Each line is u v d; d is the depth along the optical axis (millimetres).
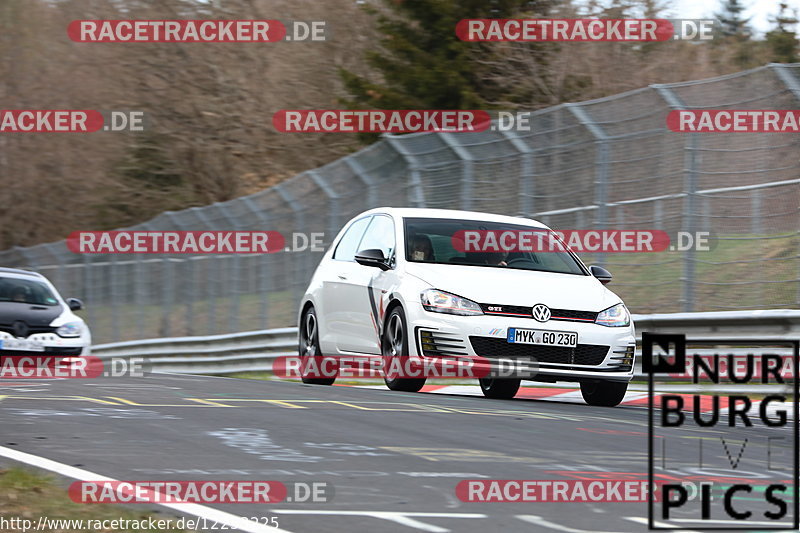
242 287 73438
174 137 134125
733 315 38562
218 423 25734
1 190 143750
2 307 53812
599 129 49312
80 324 55094
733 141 45500
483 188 54000
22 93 138625
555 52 100312
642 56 100438
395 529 15023
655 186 47438
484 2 104438
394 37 108250
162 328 85438
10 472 17750
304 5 128125
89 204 142500
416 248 37312
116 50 133375
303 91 128875
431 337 34375
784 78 43688
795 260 43031
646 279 49281
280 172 130250
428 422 26938
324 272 42781
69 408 28469
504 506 16781
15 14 138375
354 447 22438
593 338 34562
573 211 50250
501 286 35062
